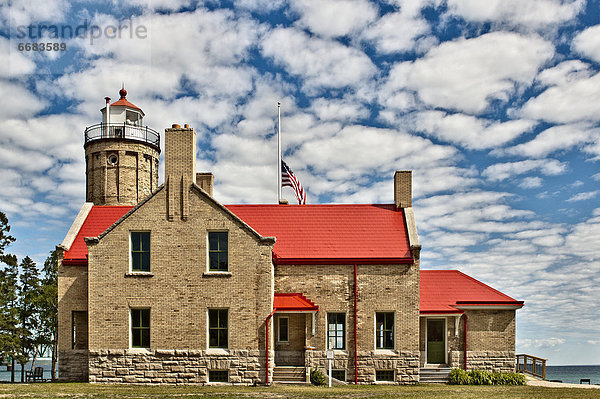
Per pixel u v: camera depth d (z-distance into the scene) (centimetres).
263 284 2586
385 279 2817
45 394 2122
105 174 4281
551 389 2523
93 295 2591
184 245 2612
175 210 2631
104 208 3183
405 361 2747
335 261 2820
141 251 2625
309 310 2658
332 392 2292
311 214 3175
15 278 4594
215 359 2541
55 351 4769
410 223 3031
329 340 2797
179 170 2658
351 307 2803
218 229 2617
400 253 2861
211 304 2577
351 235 3008
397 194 3212
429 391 2378
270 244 2609
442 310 2905
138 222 2628
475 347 2980
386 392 2314
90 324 2575
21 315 4659
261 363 2538
